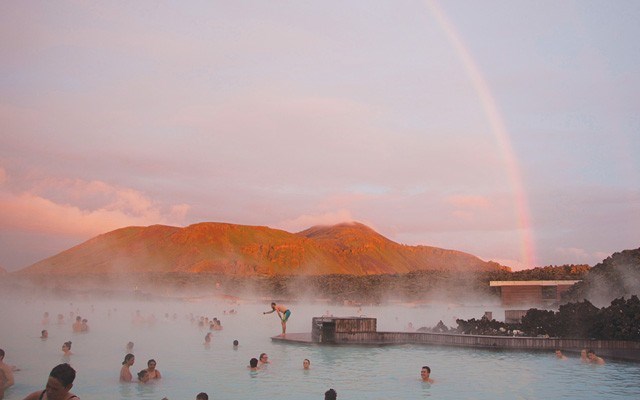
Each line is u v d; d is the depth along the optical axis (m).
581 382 19.06
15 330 37.09
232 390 17.80
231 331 38.81
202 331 38.12
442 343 27.88
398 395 17.20
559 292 67.06
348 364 22.98
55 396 5.64
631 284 52.44
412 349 27.38
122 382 19.02
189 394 17.17
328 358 24.67
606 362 23.30
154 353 26.62
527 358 24.36
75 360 23.92
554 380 19.41
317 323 30.06
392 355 25.52
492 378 19.86
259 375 20.48
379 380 19.52
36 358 24.41
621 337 26.30
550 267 98.12
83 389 17.91
